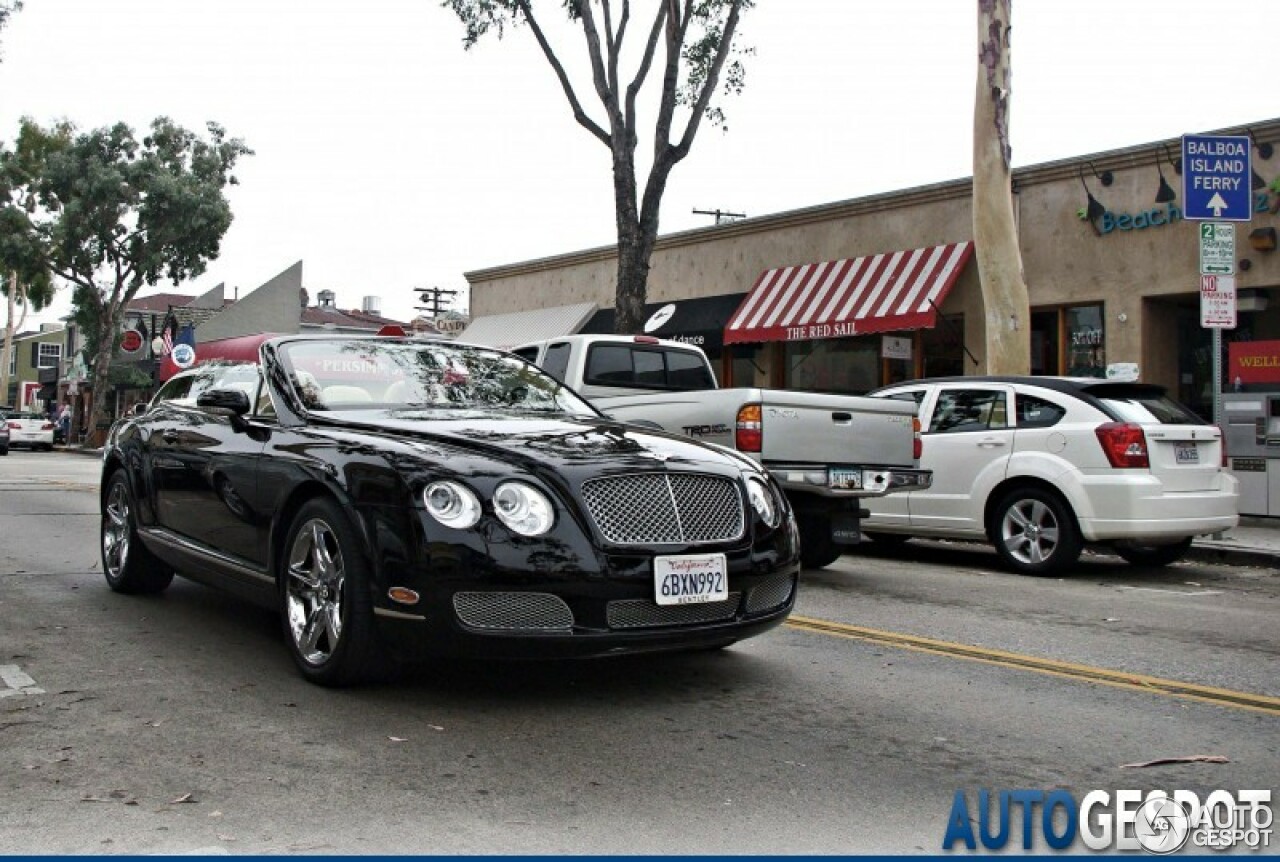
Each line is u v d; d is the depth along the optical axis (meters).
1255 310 13.99
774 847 3.21
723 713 4.56
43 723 4.24
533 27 17.39
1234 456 12.55
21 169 38.44
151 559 6.91
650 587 4.33
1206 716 4.72
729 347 20.14
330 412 5.36
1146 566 10.15
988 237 12.91
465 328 26.70
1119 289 14.66
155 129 38.53
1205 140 10.91
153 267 38.09
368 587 4.47
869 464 8.04
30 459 29.86
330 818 3.34
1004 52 12.76
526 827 3.30
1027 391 9.43
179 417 6.55
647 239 17.38
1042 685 5.20
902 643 6.07
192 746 3.99
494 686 4.88
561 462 4.45
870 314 16.47
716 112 18.53
